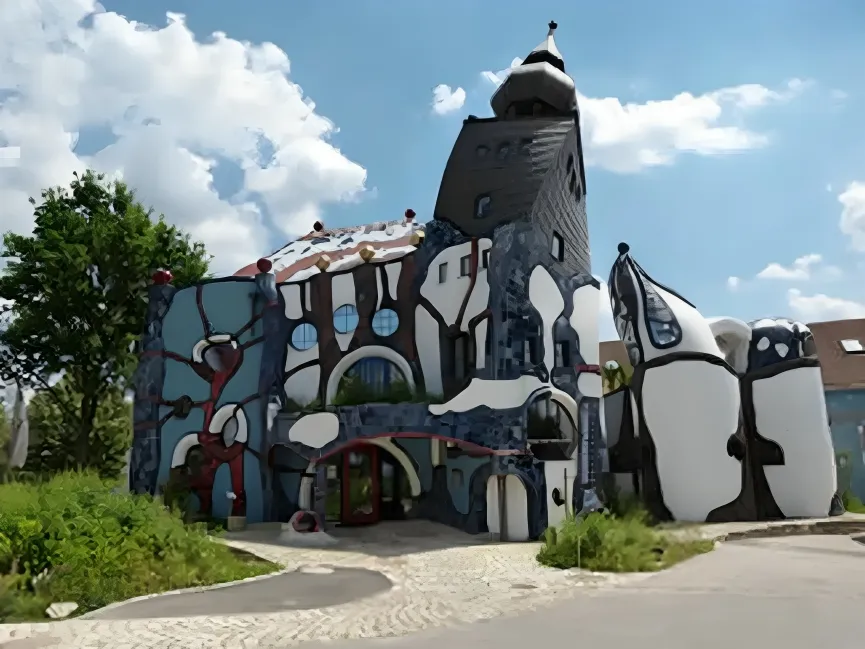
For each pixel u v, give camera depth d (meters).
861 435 43.66
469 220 28.14
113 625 11.28
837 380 45.34
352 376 29.28
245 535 24.92
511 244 26.22
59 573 13.35
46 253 37.94
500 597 13.60
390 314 29.11
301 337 30.33
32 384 40.59
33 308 39.28
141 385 30.16
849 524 30.50
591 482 26.41
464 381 26.73
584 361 27.67
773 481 33.50
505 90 31.53
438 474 28.48
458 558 19.55
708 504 31.09
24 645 10.01
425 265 28.72
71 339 38.66
